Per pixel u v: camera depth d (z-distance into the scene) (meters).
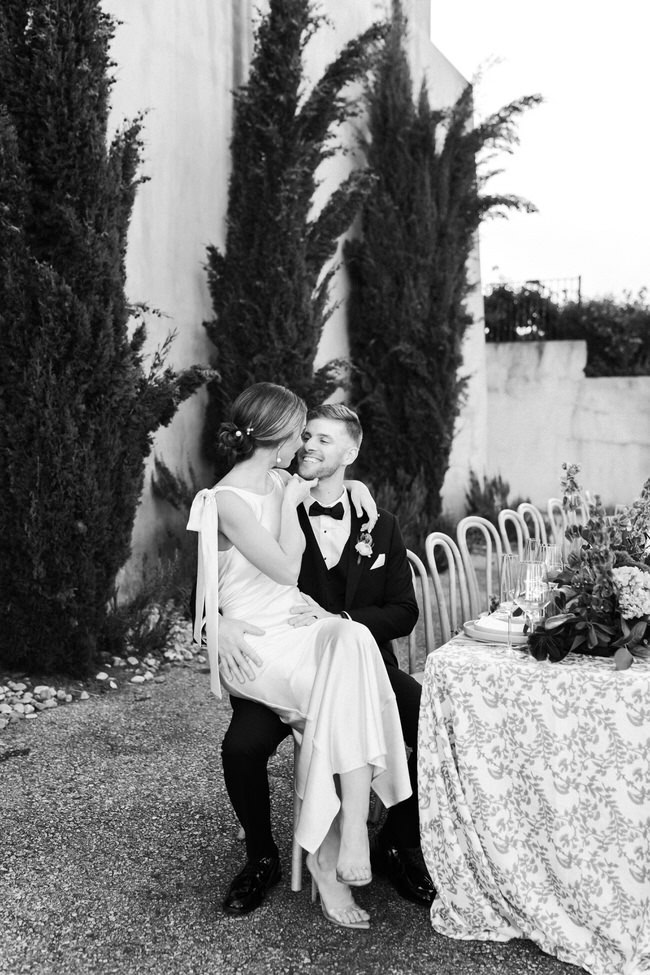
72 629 4.62
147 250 6.26
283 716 2.59
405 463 8.65
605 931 2.25
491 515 10.09
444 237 8.73
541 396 12.34
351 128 8.75
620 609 2.38
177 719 4.21
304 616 2.68
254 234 6.62
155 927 2.44
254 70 6.72
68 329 4.46
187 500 6.25
